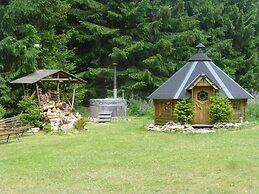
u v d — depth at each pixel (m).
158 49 33.34
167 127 18.83
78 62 34.16
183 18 35.19
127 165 11.34
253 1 43.25
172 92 19.64
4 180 10.09
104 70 32.28
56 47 29.92
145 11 33.88
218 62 37.56
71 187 9.34
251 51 40.25
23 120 19.77
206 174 10.06
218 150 12.98
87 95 33.88
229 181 9.39
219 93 19.23
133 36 34.22
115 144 15.08
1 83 23.94
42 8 27.78
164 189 8.95
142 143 15.19
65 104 22.61
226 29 38.94
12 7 24.22
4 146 15.38
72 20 34.16
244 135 16.39
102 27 32.38
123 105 26.42
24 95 22.38
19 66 24.45
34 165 11.69
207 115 19.20
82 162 11.92
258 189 8.78
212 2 40.47
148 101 31.80
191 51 35.53
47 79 22.50
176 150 13.34
